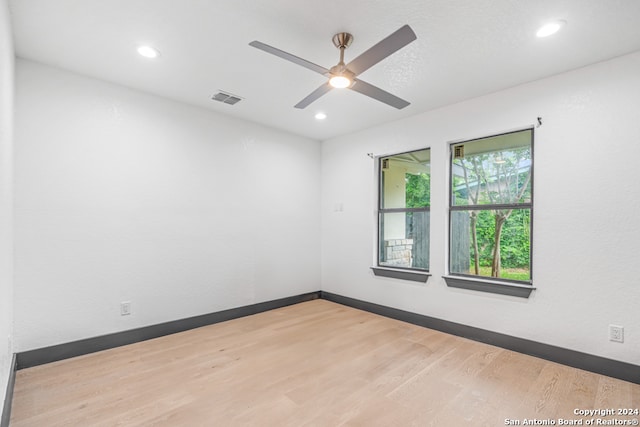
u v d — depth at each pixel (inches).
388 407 79.5
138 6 75.0
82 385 88.6
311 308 170.4
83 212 109.4
